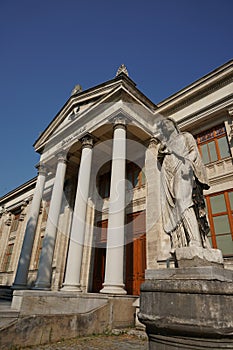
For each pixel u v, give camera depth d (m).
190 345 2.44
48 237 13.47
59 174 14.80
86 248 14.75
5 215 29.06
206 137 12.81
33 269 18.59
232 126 11.30
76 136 14.30
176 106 14.23
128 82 13.26
